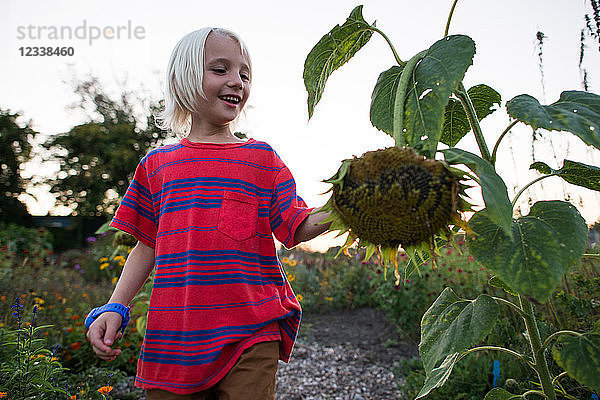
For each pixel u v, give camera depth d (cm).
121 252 491
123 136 1991
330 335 547
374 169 92
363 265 680
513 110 111
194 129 172
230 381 136
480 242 108
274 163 161
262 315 143
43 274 726
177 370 141
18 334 259
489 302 121
